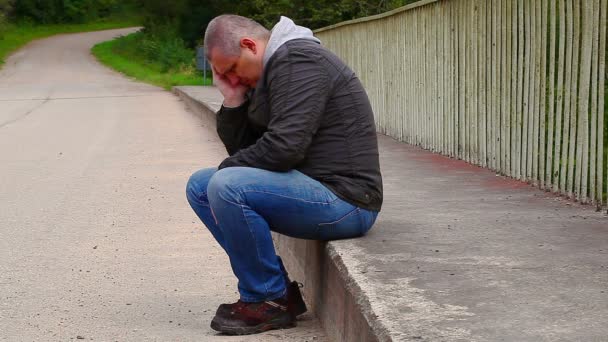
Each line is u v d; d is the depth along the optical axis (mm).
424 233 5043
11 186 10227
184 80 35781
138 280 6074
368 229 4836
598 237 4926
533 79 6945
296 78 4449
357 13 31719
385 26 11844
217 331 4816
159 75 42281
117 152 13445
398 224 5328
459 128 8898
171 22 59969
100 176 10953
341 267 4324
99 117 20594
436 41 9562
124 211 8641
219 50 4617
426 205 6078
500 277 4066
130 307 5418
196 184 4793
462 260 4398
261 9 35781
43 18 78938
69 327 5027
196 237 7461
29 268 6445
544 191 6672
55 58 55531
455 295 3779
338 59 4633
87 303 5527
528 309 3564
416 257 4449
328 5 32562
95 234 7609
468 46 8523
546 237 4941
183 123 18609
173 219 8234
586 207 5930
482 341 3186
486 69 8047
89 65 50844
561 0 6355
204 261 6605
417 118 10391
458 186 7020
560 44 6363
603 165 5953
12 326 5066
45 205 8992
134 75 43062
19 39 67688
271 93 4504
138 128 17484
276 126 4438
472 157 8492
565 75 6344
